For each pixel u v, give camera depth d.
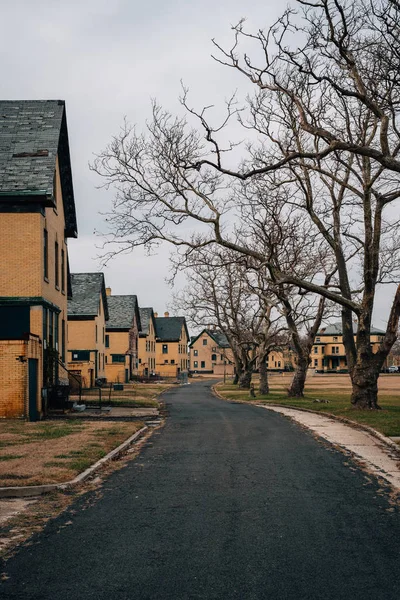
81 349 55.47
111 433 17.28
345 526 7.66
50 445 14.62
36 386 22.97
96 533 7.42
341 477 10.98
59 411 25.02
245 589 5.53
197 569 6.07
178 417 24.70
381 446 15.28
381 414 23.20
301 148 24.62
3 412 21.94
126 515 8.30
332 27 16.52
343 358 146.12
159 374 92.69
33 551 6.73
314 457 13.40
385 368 133.75
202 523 7.83
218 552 6.61
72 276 59.62
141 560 6.37
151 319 91.75
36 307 24.38
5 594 5.47
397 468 11.98
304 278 35.66
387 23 15.16
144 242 25.20
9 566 6.23
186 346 117.25
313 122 18.53
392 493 9.62
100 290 58.28
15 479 10.33
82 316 55.34
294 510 8.49
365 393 25.50
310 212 27.69
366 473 11.41
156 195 24.61
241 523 7.81
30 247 24.59
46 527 7.73
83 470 11.37
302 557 6.43
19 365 22.00
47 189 24.23
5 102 28.75
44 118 27.83
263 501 9.06
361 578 5.80
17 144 26.33
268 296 41.84
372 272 25.00
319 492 9.70
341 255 27.89
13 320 24.31
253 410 29.42
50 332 27.45
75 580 5.81
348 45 17.12
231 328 58.69
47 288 26.47
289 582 5.70
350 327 28.36
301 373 38.50
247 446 15.26
